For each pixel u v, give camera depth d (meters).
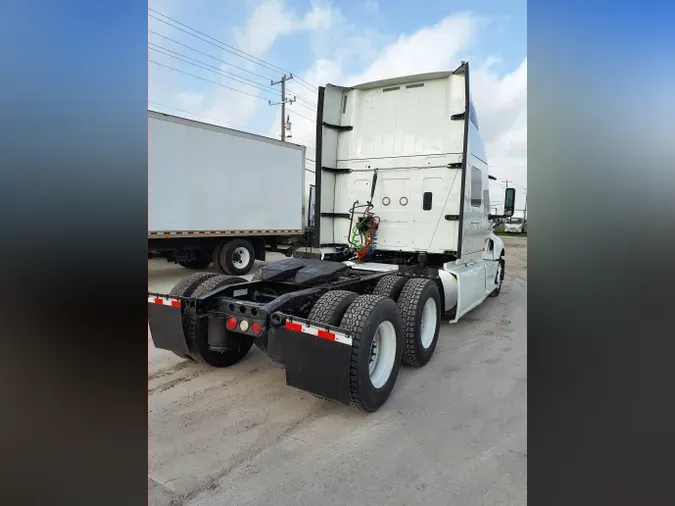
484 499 2.21
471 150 5.04
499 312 6.48
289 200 11.03
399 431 2.88
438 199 4.99
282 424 2.95
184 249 9.33
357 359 2.82
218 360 3.86
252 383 3.62
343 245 5.55
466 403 3.31
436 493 2.26
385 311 3.14
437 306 4.41
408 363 4.01
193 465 2.48
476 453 2.62
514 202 6.80
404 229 5.19
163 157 8.28
